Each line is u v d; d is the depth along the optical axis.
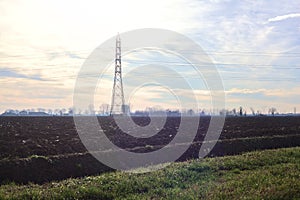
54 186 16.02
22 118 59.66
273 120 64.75
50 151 26.98
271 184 15.60
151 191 14.94
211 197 13.74
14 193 14.42
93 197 14.15
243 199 13.17
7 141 29.48
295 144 37.59
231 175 18.27
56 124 48.03
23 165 21.19
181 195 14.09
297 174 17.56
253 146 34.44
